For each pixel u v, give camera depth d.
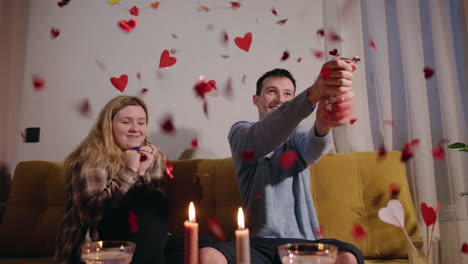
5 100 2.12
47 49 2.27
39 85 2.22
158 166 1.51
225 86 2.07
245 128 1.28
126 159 1.35
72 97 2.20
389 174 1.60
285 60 2.04
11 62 2.16
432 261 0.89
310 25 2.05
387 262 1.43
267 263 1.07
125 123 1.51
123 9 2.24
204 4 2.17
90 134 1.48
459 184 1.69
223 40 2.12
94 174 1.28
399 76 1.85
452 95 1.75
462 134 1.72
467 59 1.78
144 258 1.07
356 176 1.63
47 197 1.79
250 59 2.07
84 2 2.28
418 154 1.72
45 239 1.69
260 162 1.26
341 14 1.98
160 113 2.10
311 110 1.02
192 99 2.08
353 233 1.52
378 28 1.90
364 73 1.91
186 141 2.05
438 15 1.79
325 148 1.19
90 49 2.23
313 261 0.60
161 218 1.16
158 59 2.16
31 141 2.18
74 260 1.20
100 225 1.19
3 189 2.06
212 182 1.70
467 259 1.63
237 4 2.14
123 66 2.18
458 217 1.67
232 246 1.06
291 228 1.21
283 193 1.24
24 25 2.29
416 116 1.75
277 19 2.09
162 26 2.19
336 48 1.94
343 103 1.01
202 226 1.65
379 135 1.82
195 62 2.12
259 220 1.20
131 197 1.29
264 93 1.54
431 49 1.80
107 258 0.66
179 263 1.13
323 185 1.63
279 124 1.06
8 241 1.71
